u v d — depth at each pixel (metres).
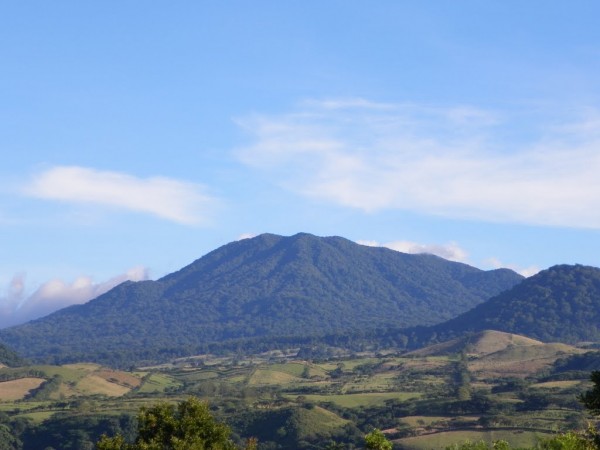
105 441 69.69
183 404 71.94
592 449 57.72
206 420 70.44
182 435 69.12
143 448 66.62
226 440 71.50
